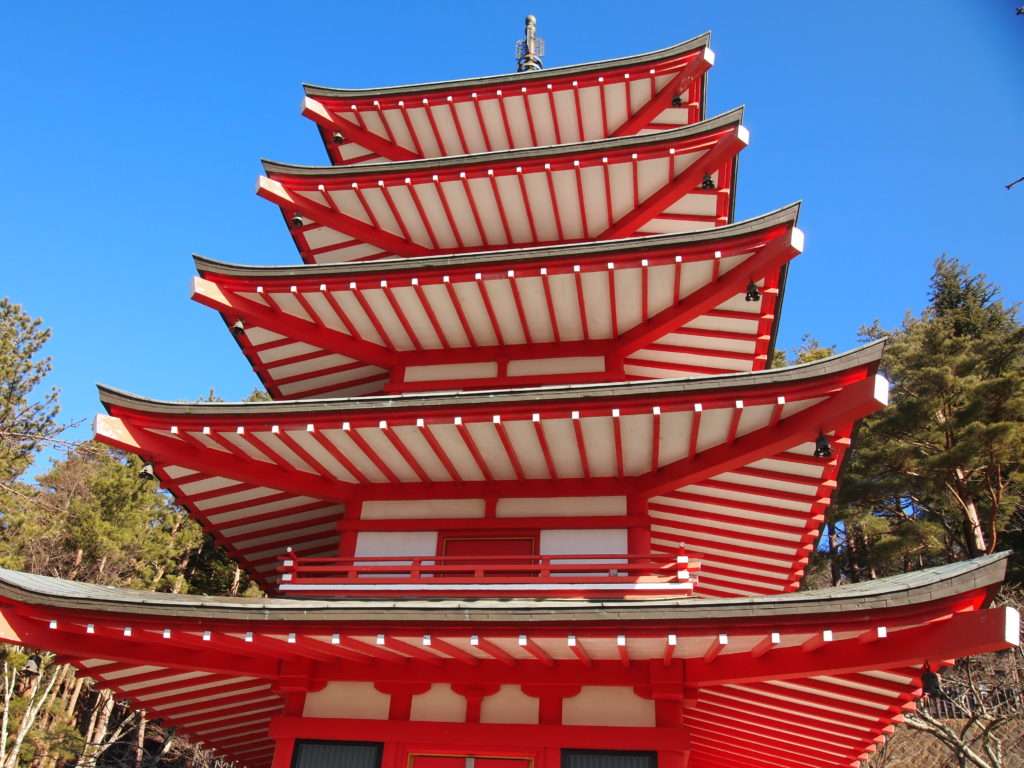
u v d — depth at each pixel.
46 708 31.92
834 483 11.41
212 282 13.30
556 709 10.40
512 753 10.35
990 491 31.97
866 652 8.72
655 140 14.26
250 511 14.73
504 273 12.62
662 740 9.88
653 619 8.79
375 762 10.55
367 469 12.58
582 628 9.02
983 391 31.16
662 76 16.91
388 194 15.48
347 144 18.92
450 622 9.30
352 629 9.58
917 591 7.89
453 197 15.57
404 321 13.91
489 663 10.70
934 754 28.91
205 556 41.81
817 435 9.99
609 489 12.16
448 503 12.68
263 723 15.50
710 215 15.88
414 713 10.84
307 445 11.84
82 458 37.56
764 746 14.48
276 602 10.00
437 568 11.48
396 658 10.77
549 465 12.00
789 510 12.83
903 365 36.81
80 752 31.83
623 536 11.78
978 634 7.69
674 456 11.55
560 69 16.95
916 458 32.81
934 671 8.57
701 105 17.83
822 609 8.27
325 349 15.07
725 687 11.44
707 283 12.65
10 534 29.50
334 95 17.80
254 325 13.89
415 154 18.72
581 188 15.23
